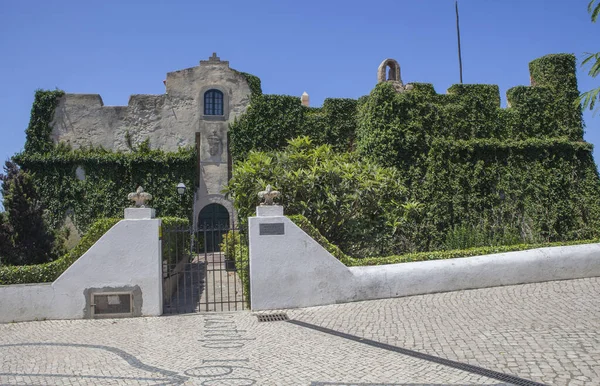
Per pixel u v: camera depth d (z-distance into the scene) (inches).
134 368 279.1
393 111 812.6
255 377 261.1
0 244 592.7
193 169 955.3
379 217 600.1
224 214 1002.7
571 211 844.6
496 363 265.3
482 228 805.9
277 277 430.9
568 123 880.3
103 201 914.1
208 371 272.2
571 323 331.6
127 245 416.2
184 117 995.3
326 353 300.4
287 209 558.3
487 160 837.8
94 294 409.1
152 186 934.4
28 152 920.3
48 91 949.2
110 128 965.2
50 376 265.3
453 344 303.0
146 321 397.1
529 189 837.2
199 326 379.9
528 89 877.8
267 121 956.0
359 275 444.8
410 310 398.6
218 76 1012.5
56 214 901.8
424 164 810.8
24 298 402.6
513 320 349.1
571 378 238.8
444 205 800.3
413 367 267.3
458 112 843.4
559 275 490.6
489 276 472.4
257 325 379.6
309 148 672.4
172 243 583.8
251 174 575.8
